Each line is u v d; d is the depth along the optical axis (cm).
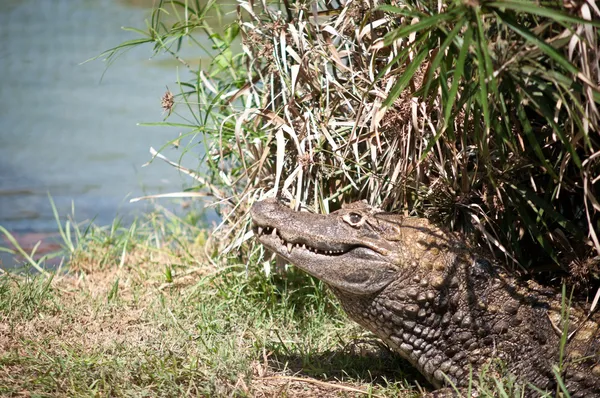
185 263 1367
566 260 984
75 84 2650
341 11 1127
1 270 1276
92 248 1448
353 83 1080
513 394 890
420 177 1030
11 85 2634
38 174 1967
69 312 1112
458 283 908
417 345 921
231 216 1251
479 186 1023
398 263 907
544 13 741
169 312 1102
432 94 931
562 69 847
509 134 884
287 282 1204
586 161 873
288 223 941
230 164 1298
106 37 3177
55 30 3306
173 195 1227
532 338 908
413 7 966
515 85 850
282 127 1088
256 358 1001
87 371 904
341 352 1029
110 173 1970
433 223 967
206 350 991
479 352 908
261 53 1140
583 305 948
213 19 2284
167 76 2681
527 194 958
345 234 924
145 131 2281
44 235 1622
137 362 927
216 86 1293
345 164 1116
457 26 757
